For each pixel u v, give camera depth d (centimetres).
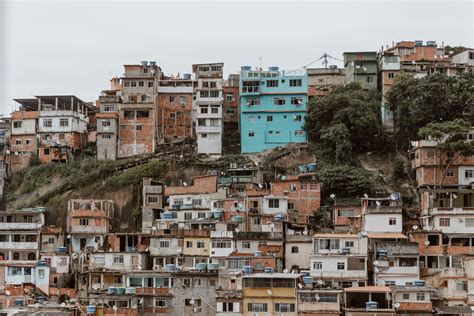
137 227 11856
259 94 13150
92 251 10756
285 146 12900
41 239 11331
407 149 12438
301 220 11256
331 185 11581
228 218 11306
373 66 13838
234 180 12088
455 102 12406
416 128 12494
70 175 12756
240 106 13438
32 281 10425
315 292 9044
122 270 10525
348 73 14075
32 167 13250
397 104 12712
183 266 10481
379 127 12538
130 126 13362
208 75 13900
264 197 11244
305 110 13025
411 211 11269
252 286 9188
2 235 11262
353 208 11038
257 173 12131
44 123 13612
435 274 9669
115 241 11181
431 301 9225
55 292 10356
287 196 11381
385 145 12481
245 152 13050
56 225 12012
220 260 10212
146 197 11881
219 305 9238
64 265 10825
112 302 9450
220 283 9631
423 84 12450
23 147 13562
